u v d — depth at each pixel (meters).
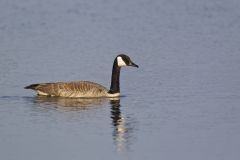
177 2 52.56
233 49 37.84
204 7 51.00
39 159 21.98
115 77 29.33
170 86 30.67
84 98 29.11
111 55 36.25
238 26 44.81
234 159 22.00
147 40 40.31
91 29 43.41
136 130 24.80
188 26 44.78
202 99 28.56
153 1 52.81
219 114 26.52
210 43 39.56
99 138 23.94
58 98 29.06
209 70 33.19
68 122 25.62
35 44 38.88
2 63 34.28
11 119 26.00
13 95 29.22
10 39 40.38
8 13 47.97
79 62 34.69
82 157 22.14
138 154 22.42
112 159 21.98
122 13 48.69
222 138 23.84
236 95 28.98
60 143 23.42
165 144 23.33
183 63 34.72
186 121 25.75
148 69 33.72
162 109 27.30
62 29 43.38
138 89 30.42
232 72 32.69
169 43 39.53
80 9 49.56
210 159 22.03
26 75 32.09
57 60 35.00
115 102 28.44
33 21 45.69
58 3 51.34
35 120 25.86
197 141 23.61
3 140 23.72
